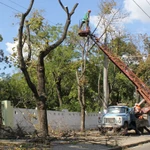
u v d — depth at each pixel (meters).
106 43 28.05
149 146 18.41
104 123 24.23
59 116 24.23
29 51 19.08
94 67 32.28
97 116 30.44
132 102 44.59
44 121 16.97
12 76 33.00
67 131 21.67
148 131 26.92
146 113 26.64
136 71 38.03
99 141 18.00
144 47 37.88
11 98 28.62
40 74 17.33
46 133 16.94
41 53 17.30
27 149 13.42
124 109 25.14
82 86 26.31
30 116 19.77
